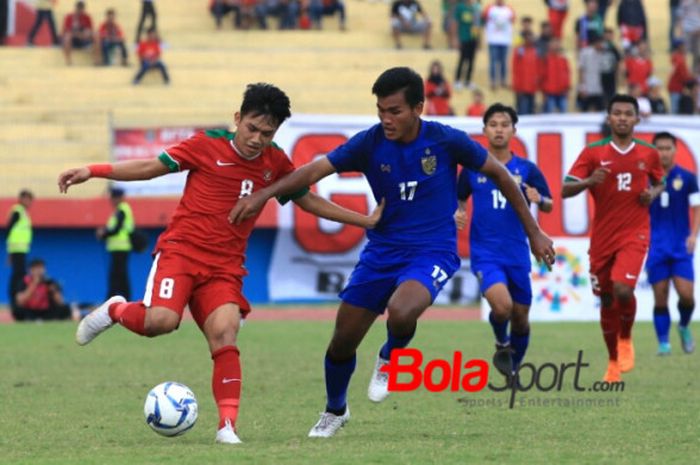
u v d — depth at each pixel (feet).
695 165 229.45
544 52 307.78
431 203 85.71
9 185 276.00
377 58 338.54
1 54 329.31
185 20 355.15
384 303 87.04
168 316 83.41
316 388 123.75
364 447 81.71
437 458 76.48
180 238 84.74
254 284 258.16
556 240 225.35
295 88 326.65
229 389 83.76
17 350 167.63
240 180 84.84
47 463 75.00
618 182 127.03
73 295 261.44
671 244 158.61
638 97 302.04
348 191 242.58
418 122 85.15
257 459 75.00
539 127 231.50
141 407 109.29
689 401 110.63
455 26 342.85
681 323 160.86
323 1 350.23
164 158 84.64
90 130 298.97
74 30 331.98
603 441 85.71
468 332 192.24
